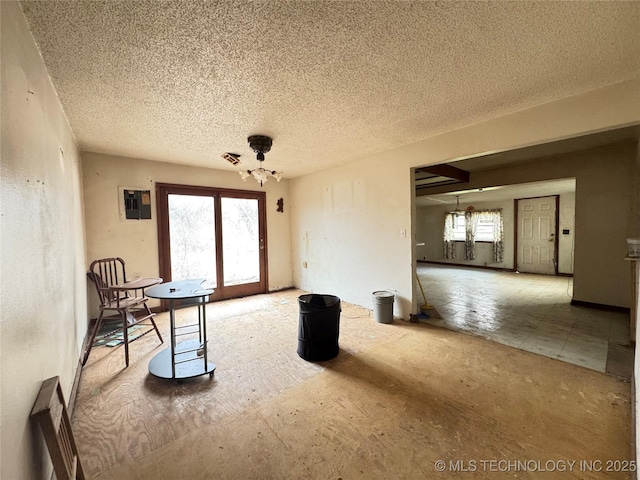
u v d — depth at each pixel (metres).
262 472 1.42
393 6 1.31
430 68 1.84
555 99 2.30
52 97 1.89
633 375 2.21
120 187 3.78
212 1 1.25
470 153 2.85
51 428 1.05
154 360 2.53
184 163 4.24
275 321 3.67
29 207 1.25
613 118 2.09
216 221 4.66
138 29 1.42
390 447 1.57
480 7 1.33
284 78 1.93
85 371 2.41
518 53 1.69
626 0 1.29
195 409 1.90
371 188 3.94
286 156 3.93
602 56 1.73
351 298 4.38
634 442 1.54
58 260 1.76
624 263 3.82
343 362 2.55
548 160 4.38
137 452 1.54
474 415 1.82
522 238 7.45
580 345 2.84
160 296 2.19
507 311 4.02
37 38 1.45
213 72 1.83
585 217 4.10
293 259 5.61
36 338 1.21
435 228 9.39
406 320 3.62
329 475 1.40
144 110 2.36
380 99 2.26
